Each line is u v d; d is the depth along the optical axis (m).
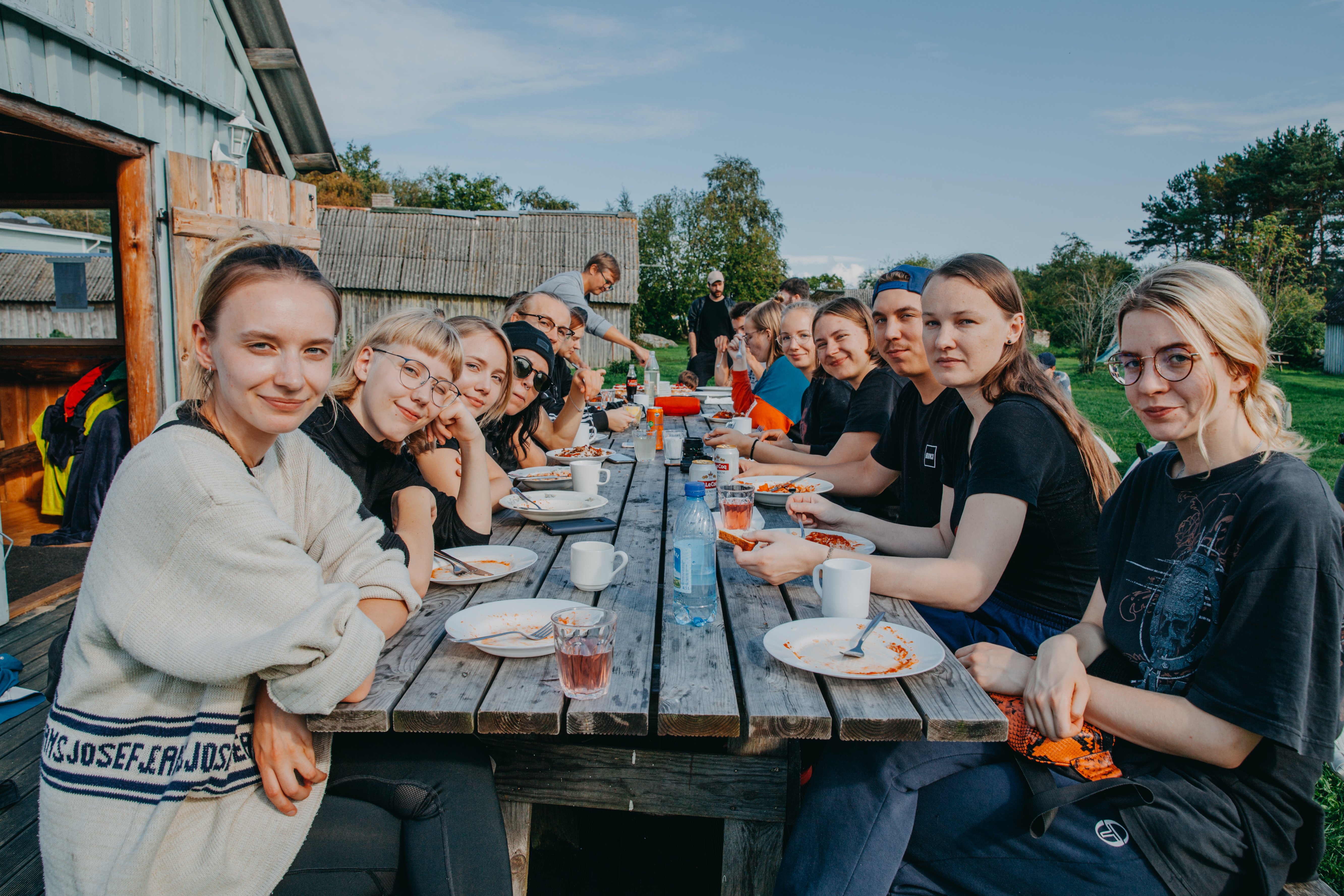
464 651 1.45
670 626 1.61
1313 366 25.83
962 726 1.21
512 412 3.38
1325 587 1.21
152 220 4.34
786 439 4.09
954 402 2.46
